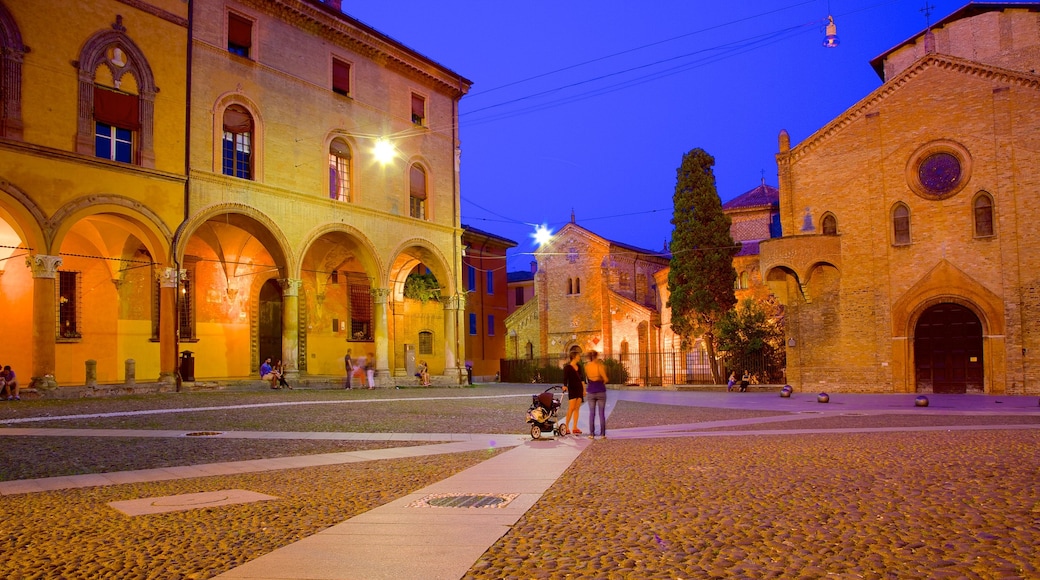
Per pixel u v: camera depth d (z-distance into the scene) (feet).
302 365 130.31
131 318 104.94
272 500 30.01
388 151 126.11
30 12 79.97
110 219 91.61
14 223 80.79
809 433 54.65
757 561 19.47
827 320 120.37
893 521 23.89
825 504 26.84
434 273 139.03
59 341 96.58
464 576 18.61
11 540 23.31
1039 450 41.37
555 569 19.03
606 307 183.83
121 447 46.88
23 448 45.57
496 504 28.30
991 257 107.76
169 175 92.12
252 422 62.90
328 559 20.31
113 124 87.30
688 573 18.44
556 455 43.70
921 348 113.70
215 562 20.29
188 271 112.68
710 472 35.42
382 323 122.62
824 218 122.31
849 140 120.57
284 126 108.37
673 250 144.36
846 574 18.13
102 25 86.63
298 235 109.19
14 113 77.92
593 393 54.13
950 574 17.98
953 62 112.27
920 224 113.80
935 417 68.64
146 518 26.61
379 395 100.99
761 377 135.03
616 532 23.09
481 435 55.93
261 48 106.01
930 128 113.80
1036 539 21.17
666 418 72.59
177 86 94.53
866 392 115.85
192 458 43.29
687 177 143.33
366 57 123.75
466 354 176.35
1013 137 107.04
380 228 123.44
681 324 141.38
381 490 32.17
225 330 118.11
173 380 91.91
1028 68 117.39
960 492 28.68
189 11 96.63
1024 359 104.32
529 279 250.57
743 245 181.16
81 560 20.81
